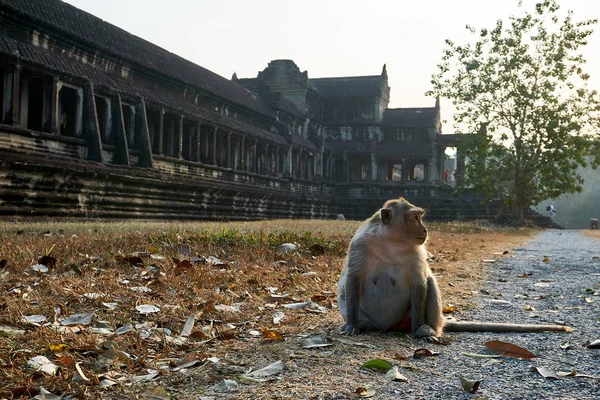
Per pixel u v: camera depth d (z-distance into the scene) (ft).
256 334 14.82
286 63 179.73
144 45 106.63
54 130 73.26
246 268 26.08
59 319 15.33
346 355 12.54
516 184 128.16
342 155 185.57
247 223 78.13
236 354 12.62
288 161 153.99
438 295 15.17
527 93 120.57
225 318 16.76
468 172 131.44
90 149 78.38
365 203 179.52
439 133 195.72
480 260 39.40
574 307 20.04
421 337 14.35
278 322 16.30
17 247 27.02
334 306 19.70
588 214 323.57
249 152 136.67
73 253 26.84
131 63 95.35
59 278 21.13
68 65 78.28
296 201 148.46
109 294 18.47
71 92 84.02
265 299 20.17
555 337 14.83
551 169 125.39
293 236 38.09
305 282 24.17
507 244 61.82
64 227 47.50
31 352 12.20
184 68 116.78
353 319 14.74
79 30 86.94
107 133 84.99
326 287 23.80
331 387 10.27
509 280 28.32
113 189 77.97
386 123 191.52
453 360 12.39
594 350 13.35
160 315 16.46
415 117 190.19
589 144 123.65
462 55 126.52
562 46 120.26
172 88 107.86
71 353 12.38
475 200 174.60
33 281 20.67
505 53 123.75
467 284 26.18
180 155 103.76
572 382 10.77
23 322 14.71
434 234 71.36
